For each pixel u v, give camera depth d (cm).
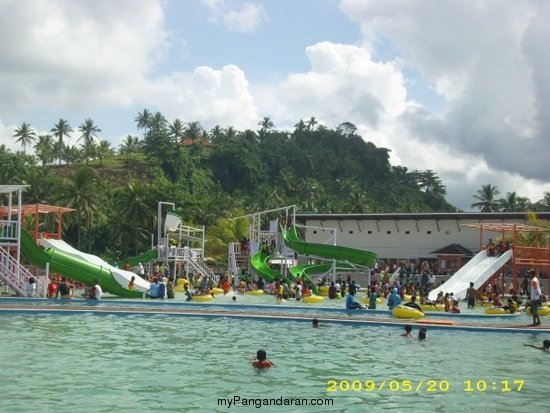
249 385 1193
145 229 7800
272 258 4950
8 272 3041
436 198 16012
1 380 1180
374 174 16600
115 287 3262
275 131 17700
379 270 5969
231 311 2481
